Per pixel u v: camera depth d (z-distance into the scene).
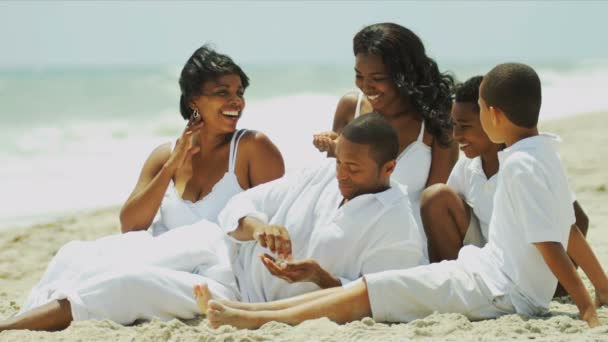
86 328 4.51
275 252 4.85
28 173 14.39
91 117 26.22
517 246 4.64
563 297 5.34
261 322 4.56
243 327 4.54
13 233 9.61
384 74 5.86
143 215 5.79
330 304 4.63
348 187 5.04
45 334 4.50
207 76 5.87
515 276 4.66
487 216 5.41
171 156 5.85
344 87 39.44
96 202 12.00
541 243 4.47
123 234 5.38
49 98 30.48
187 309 4.87
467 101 5.36
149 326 4.55
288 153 15.72
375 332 4.35
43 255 8.52
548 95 30.45
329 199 5.18
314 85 40.78
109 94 31.80
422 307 4.69
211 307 4.55
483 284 4.72
